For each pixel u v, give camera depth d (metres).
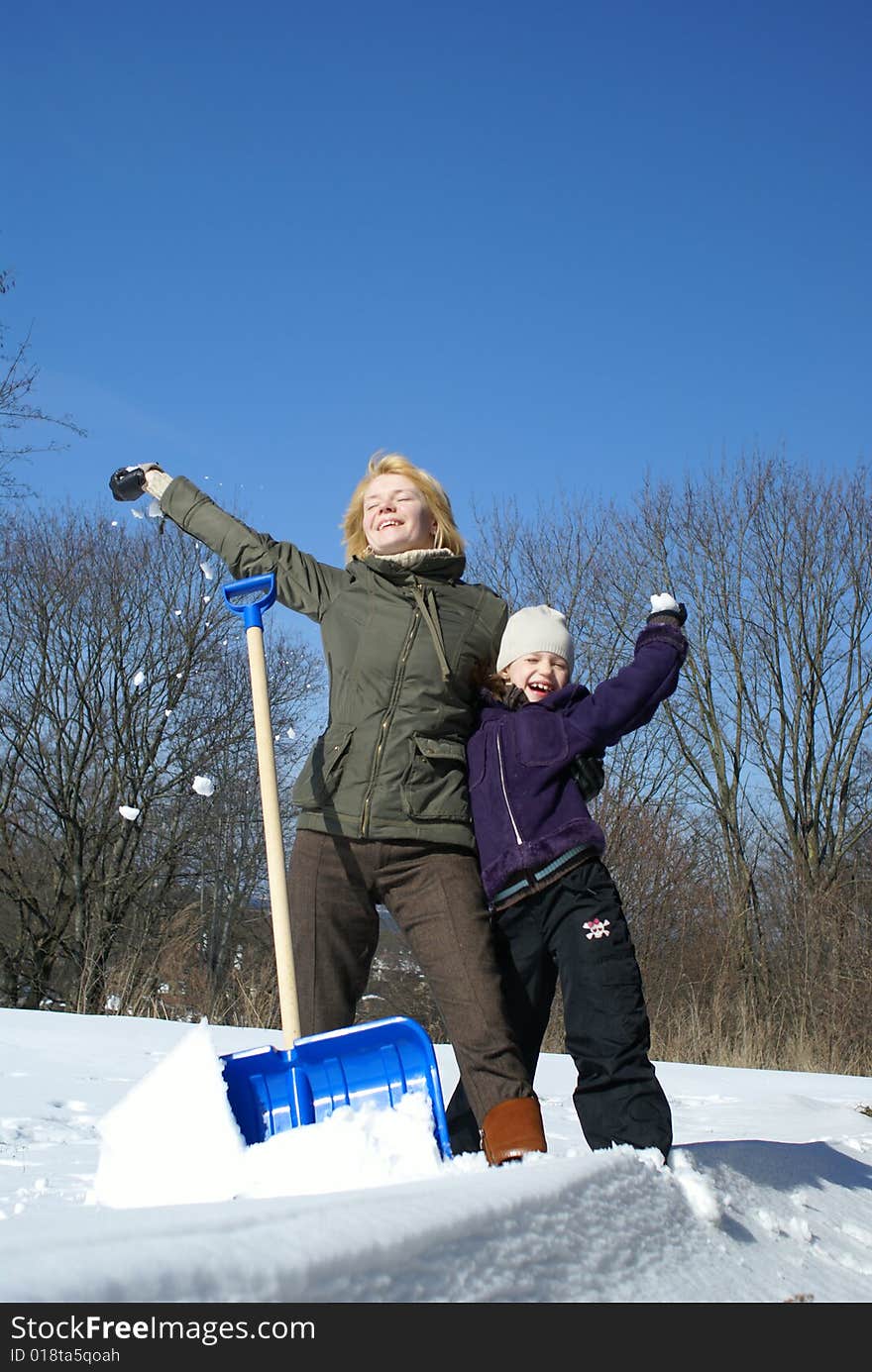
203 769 19.09
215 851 19.11
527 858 2.56
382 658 2.70
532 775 2.62
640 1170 2.08
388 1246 1.25
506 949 2.68
